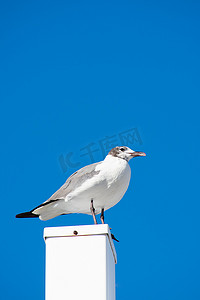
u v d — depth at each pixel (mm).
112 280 11773
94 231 11062
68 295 10594
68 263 10867
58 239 11086
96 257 10859
